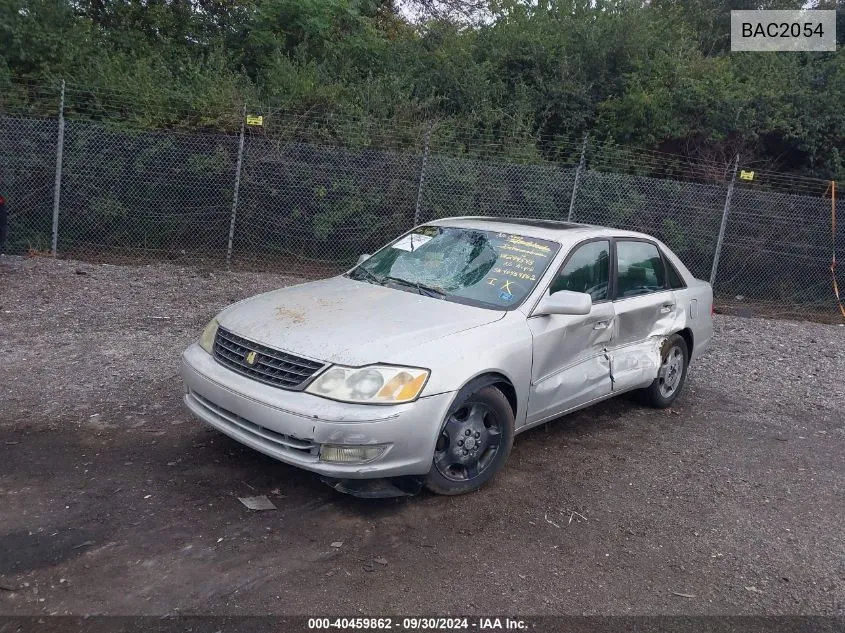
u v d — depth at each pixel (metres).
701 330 6.73
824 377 8.11
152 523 3.82
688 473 5.03
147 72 12.12
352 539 3.80
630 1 15.63
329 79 13.37
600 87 15.09
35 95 11.52
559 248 5.20
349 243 11.98
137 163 11.41
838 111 13.80
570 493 4.57
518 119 13.33
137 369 6.31
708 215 12.55
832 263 12.66
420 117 13.23
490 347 4.34
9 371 6.04
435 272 5.19
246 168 11.59
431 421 3.97
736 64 15.38
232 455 4.68
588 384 5.22
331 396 3.84
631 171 13.64
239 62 14.91
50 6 12.81
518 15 16.33
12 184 11.09
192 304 9.06
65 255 11.18
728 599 3.50
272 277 11.05
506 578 3.55
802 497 4.77
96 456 4.56
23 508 3.88
